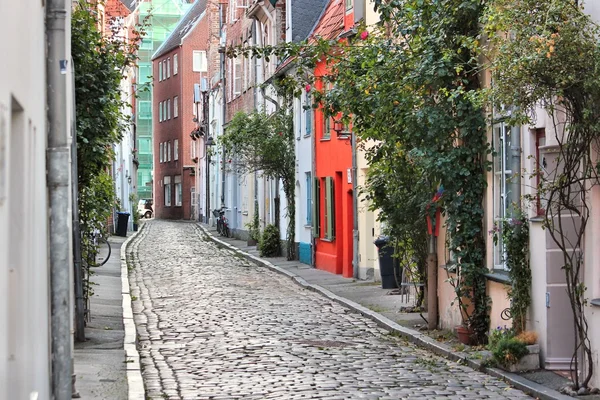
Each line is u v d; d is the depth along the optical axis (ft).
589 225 39.06
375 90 53.72
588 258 39.19
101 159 54.44
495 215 50.47
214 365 45.50
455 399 37.17
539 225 43.14
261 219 147.13
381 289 79.97
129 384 39.32
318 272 100.99
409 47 53.47
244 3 167.84
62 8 27.30
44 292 26.81
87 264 57.88
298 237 117.91
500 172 50.26
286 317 64.59
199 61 307.99
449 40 51.44
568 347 42.16
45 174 28.60
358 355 48.67
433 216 55.16
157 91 333.01
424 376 42.45
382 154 58.39
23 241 21.18
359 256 91.30
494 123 48.34
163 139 326.65
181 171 307.17
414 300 68.13
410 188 58.49
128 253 137.28
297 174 118.01
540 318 43.14
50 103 27.17
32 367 22.65
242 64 165.37
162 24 352.49
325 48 57.67
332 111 57.52
